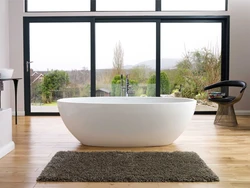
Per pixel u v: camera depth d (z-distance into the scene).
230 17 5.35
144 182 1.96
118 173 2.11
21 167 2.29
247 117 5.05
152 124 2.82
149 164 2.32
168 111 2.81
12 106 5.39
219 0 5.42
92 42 5.36
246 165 2.34
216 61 5.48
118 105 2.77
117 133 2.84
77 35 5.41
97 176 2.04
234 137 3.42
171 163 2.34
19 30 5.34
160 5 5.35
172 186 1.89
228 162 2.43
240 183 1.95
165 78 5.47
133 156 2.55
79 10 5.40
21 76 5.38
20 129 3.94
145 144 2.94
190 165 2.29
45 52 5.43
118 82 5.45
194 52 5.47
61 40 5.42
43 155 2.64
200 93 5.49
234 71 5.42
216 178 2.00
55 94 5.48
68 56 5.43
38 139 3.31
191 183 1.94
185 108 2.90
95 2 5.36
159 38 5.38
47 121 4.65
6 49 5.23
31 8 5.43
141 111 2.78
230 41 5.38
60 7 5.42
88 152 2.69
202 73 5.49
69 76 5.46
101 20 5.39
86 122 2.85
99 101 4.00
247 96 5.41
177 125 2.91
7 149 2.71
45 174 2.07
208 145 3.03
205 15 5.34
